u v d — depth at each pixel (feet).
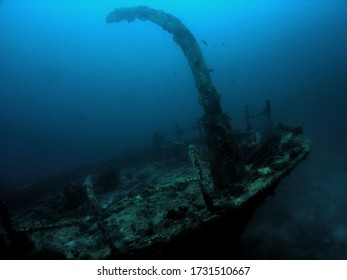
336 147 46.65
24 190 35.12
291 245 26.35
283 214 31.37
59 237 19.26
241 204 14.38
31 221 25.55
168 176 29.48
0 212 13.23
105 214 13.73
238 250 26.48
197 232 13.25
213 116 19.58
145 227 16.06
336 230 27.14
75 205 25.88
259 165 21.47
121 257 12.62
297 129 26.99
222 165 19.01
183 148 35.01
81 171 42.32
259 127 33.63
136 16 25.96
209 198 13.94
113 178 30.58
